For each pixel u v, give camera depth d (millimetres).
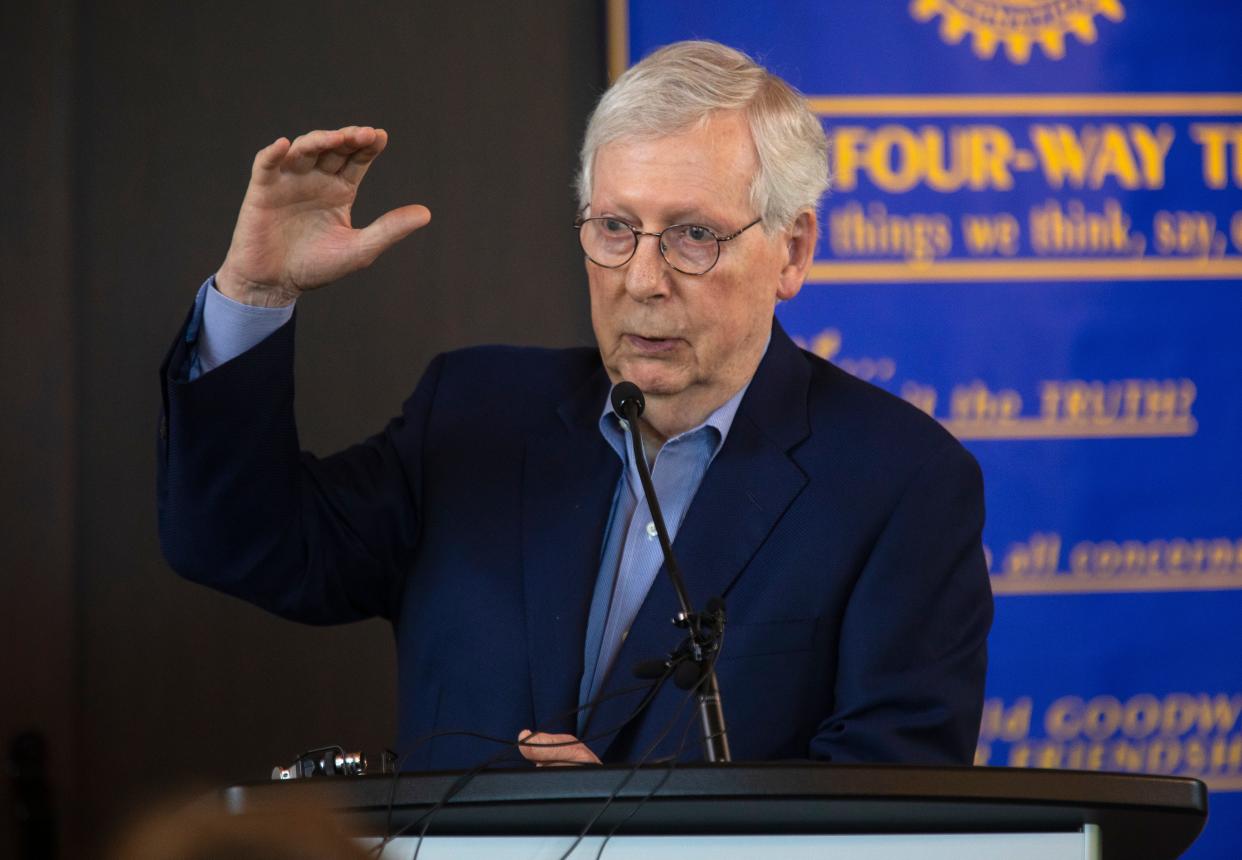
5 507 12812
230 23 13320
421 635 8141
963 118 13195
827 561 7840
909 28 13164
